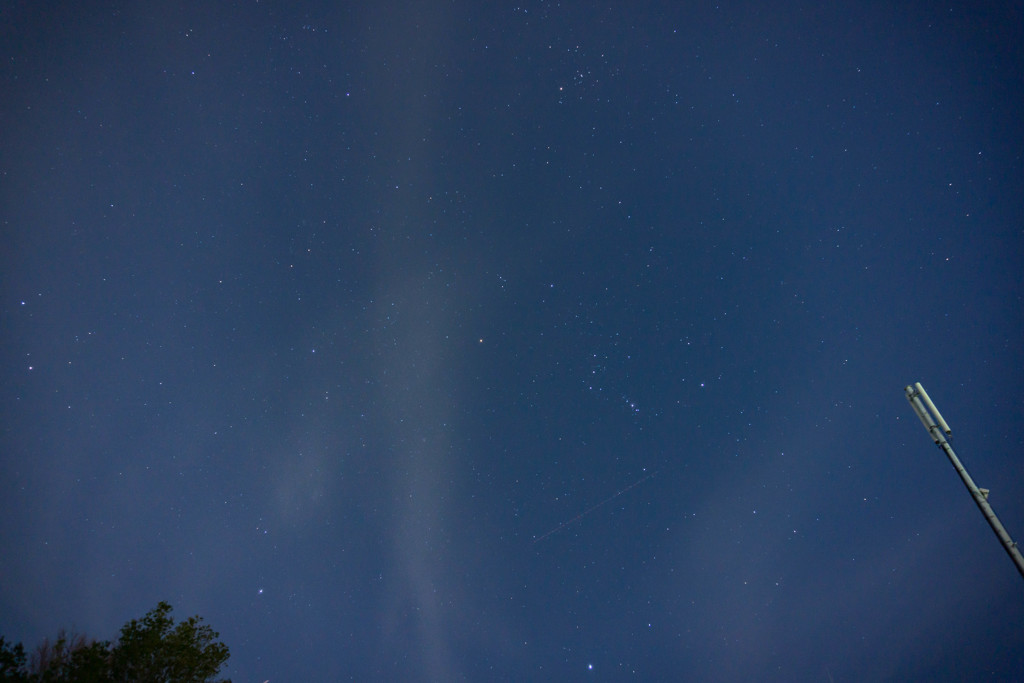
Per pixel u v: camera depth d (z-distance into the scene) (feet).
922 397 25.94
